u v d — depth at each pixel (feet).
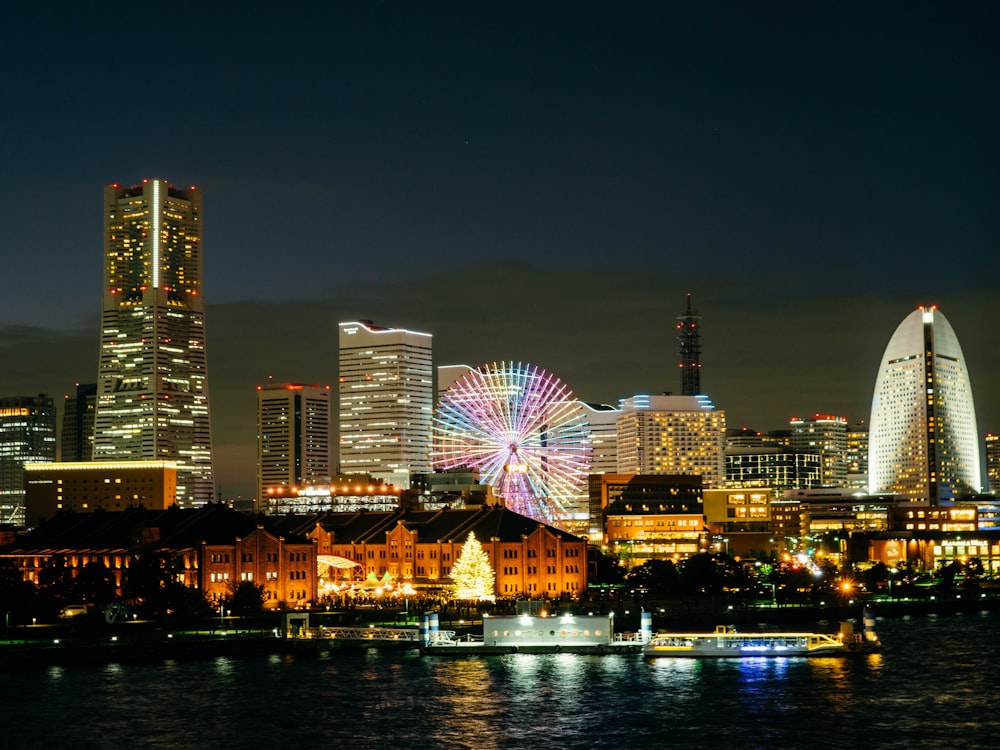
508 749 559.79
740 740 570.87
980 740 568.82
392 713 627.05
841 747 558.56
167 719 614.75
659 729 590.55
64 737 581.94
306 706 643.45
